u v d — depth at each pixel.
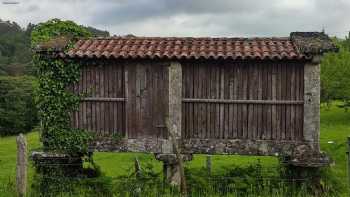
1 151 29.81
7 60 89.88
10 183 12.07
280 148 11.56
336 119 41.78
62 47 11.72
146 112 11.82
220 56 11.24
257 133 11.63
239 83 11.63
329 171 12.35
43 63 11.88
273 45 12.09
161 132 11.80
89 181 11.63
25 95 58.75
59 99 11.95
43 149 12.08
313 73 11.38
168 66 11.70
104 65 11.90
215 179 11.77
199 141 11.73
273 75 11.55
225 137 11.71
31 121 59.31
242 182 11.77
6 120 57.25
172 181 11.77
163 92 11.75
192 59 11.47
